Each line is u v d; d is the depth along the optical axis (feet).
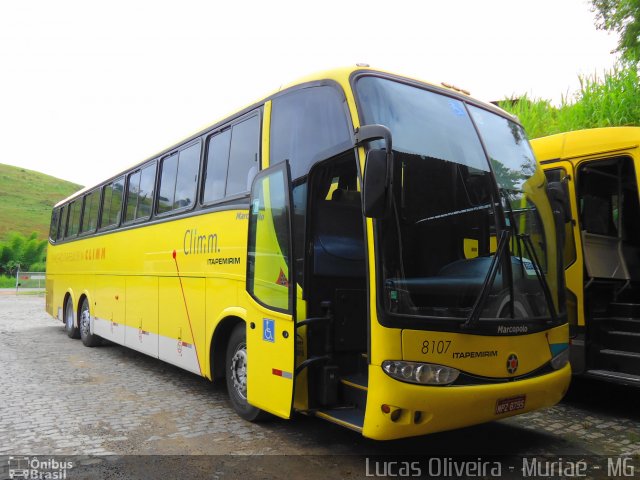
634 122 36.35
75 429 18.21
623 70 39.19
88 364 30.76
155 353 25.99
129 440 17.11
